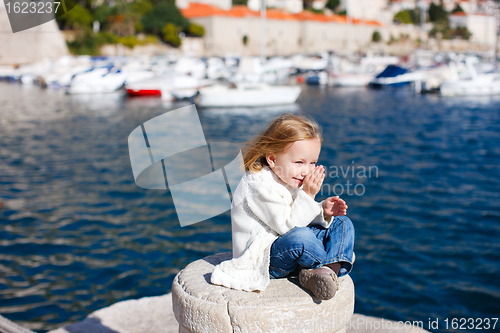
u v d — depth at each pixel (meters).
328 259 2.70
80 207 11.35
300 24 103.12
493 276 7.65
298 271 2.83
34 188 13.09
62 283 7.46
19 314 6.50
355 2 118.56
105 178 14.06
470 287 7.31
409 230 9.75
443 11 125.00
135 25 82.56
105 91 43.38
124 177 14.10
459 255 8.48
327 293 2.44
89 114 30.08
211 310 2.54
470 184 13.38
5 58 49.94
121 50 75.50
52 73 50.28
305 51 101.81
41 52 53.84
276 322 2.47
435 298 7.00
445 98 38.59
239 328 2.48
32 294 7.08
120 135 22.19
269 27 98.75
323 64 64.81
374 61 60.84
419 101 36.72
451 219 10.38
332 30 105.56
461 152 17.94
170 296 5.13
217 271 2.77
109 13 79.94
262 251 2.72
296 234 2.65
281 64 60.34
